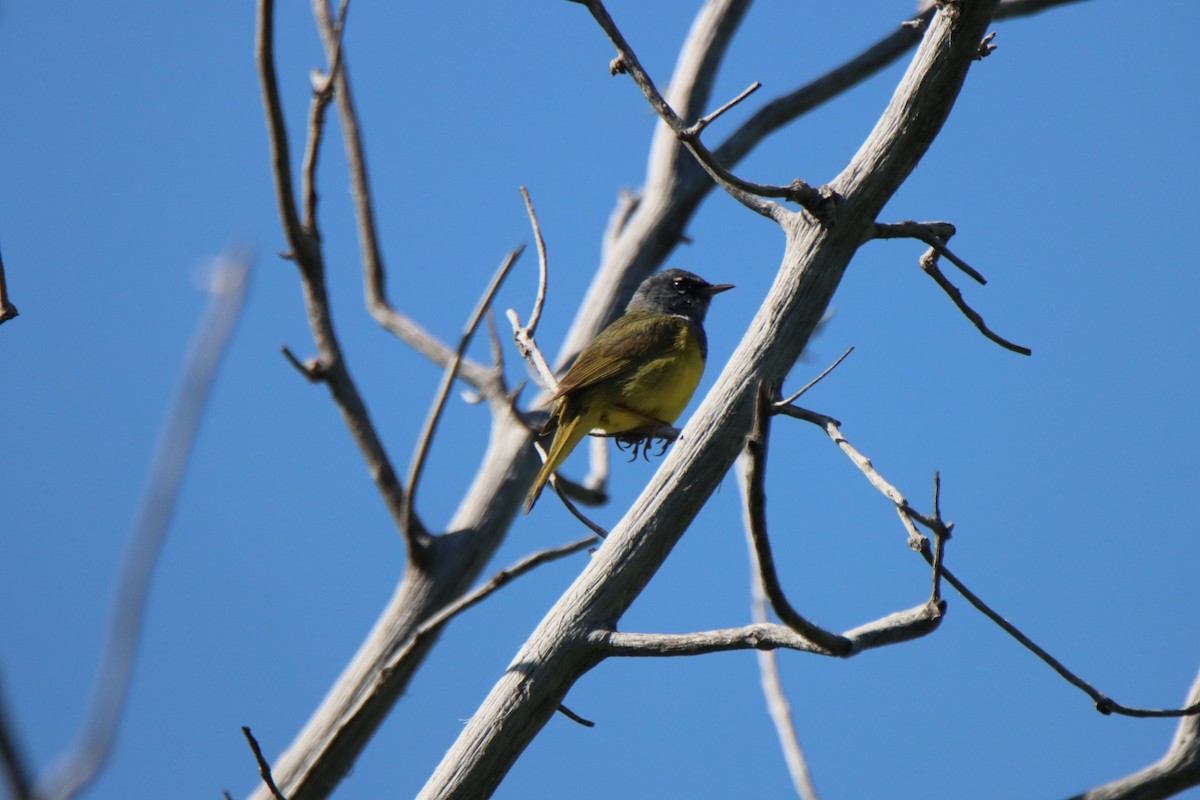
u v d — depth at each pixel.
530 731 8.27
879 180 8.84
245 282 7.37
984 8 8.71
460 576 14.35
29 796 4.82
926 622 7.54
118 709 5.81
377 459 14.13
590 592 8.38
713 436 8.56
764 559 6.84
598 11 8.20
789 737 10.95
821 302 8.80
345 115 16.19
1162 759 10.51
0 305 7.85
